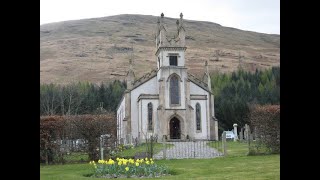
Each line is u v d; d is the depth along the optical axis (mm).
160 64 65562
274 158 22859
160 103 64125
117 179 16484
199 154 31078
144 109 64438
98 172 17625
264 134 26453
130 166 17938
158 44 69000
